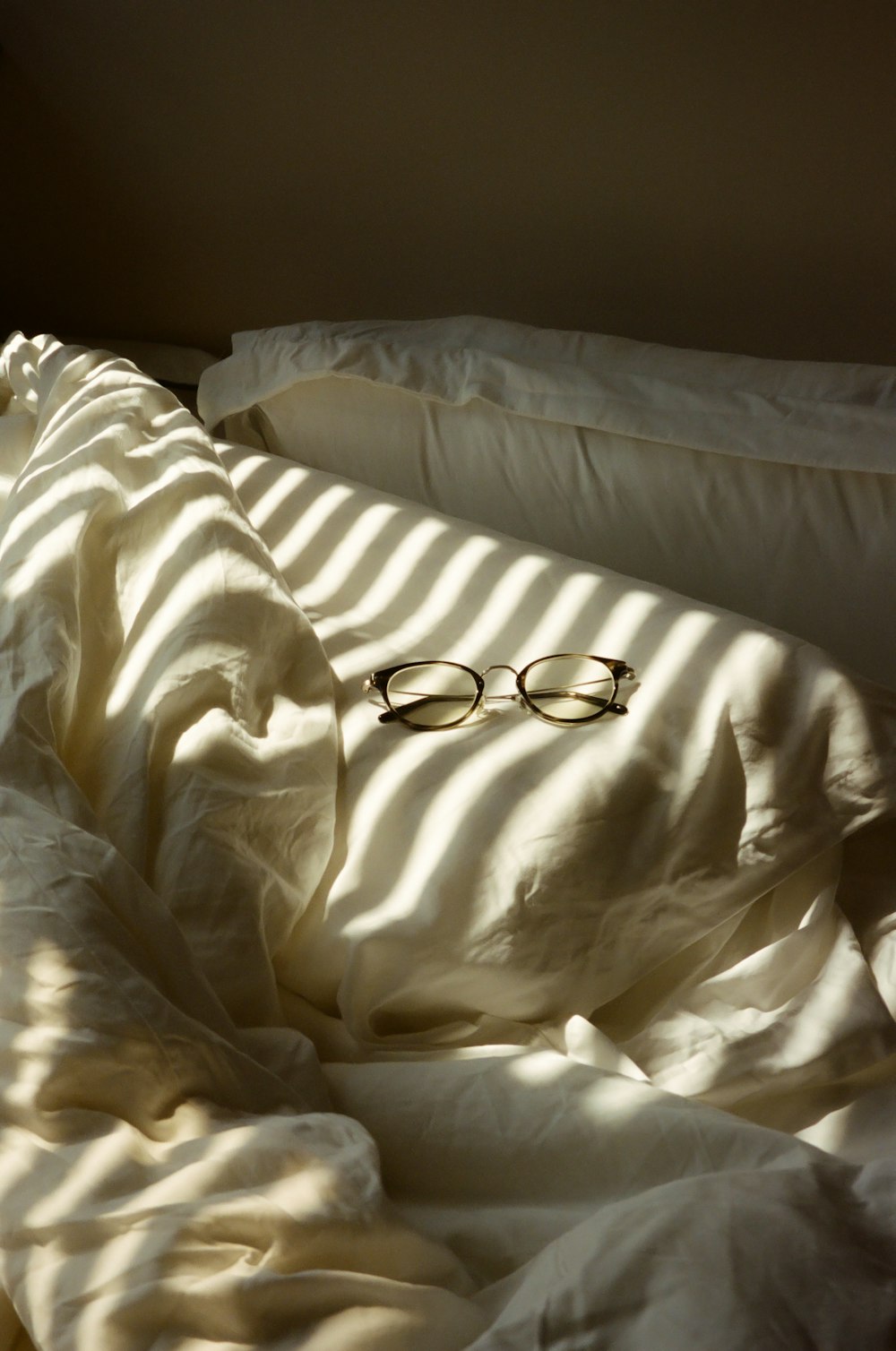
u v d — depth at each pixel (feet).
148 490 3.41
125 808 2.86
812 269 5.02
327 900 2.91
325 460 4.71
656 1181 2.52
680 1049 2.82
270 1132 2.43
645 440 3.96
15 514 3.30
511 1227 2.53
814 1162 2.42
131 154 5.79
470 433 4.27
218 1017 2.61
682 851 2.93
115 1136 2.39
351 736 3.12
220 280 6.09
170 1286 2.24
